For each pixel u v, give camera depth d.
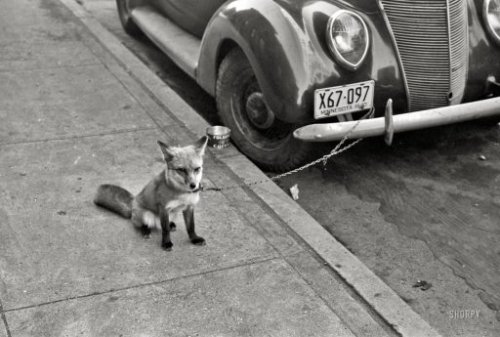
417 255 4.22
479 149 5.25
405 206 4.63
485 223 4.48
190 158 3.77
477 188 4.81
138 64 6.17
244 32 4.68
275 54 4.50
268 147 4.91
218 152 4.94
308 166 4.86
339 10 4.55
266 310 3.63
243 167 4.77
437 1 4.59
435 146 5.29
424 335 3.55
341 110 4.55
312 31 4.52
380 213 4.57
